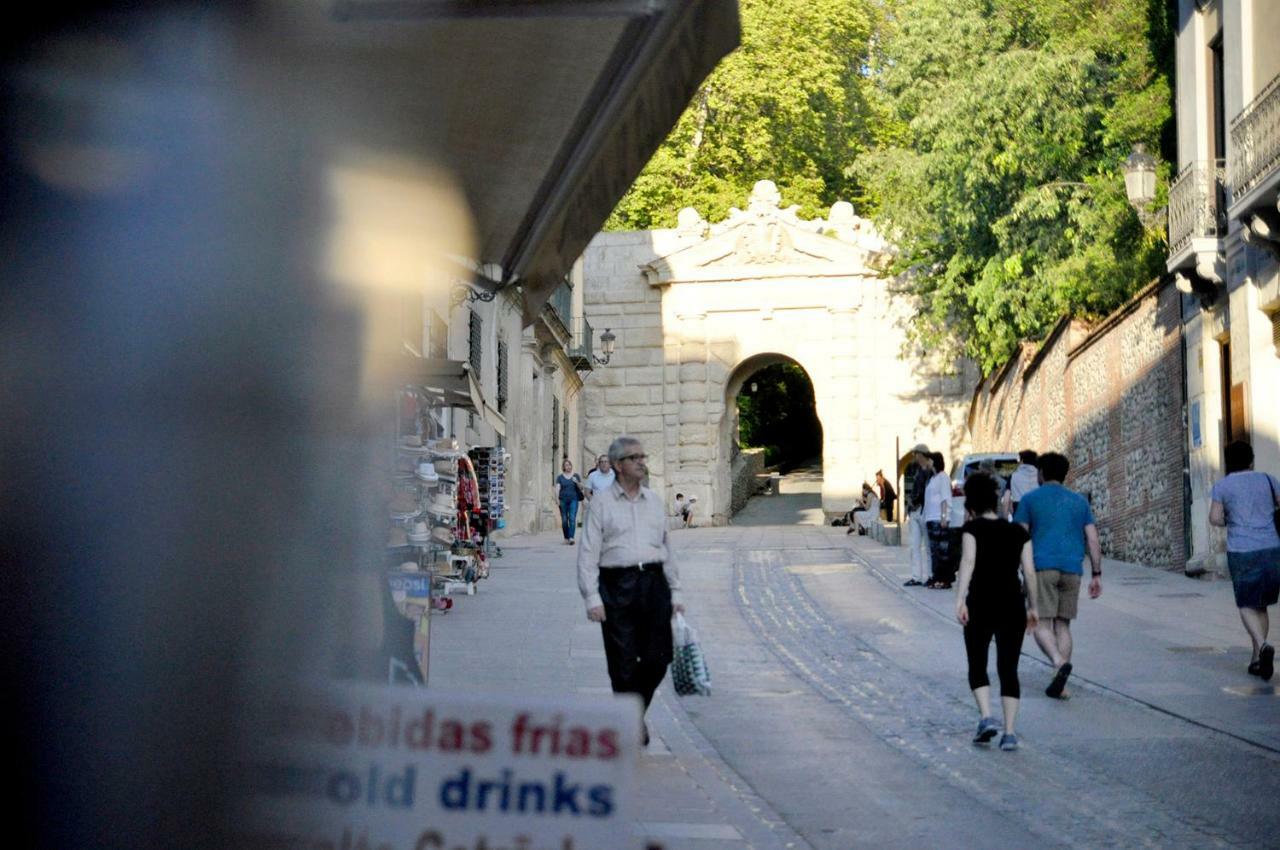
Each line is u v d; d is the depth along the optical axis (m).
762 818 9.65
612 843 3.45
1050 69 35.19
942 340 55.03
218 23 3.85
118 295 3.67
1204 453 27.66
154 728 3.56
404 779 3.53
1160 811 10.04
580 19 5.18
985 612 12.75
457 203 6.90
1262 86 25.14
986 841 9.09
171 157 3.76
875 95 43.28
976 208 39.50
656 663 11.53
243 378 3.86
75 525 3.56
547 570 30.52
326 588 4.16
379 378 4.92
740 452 73.94
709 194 66.56
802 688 16.16
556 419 55.78
